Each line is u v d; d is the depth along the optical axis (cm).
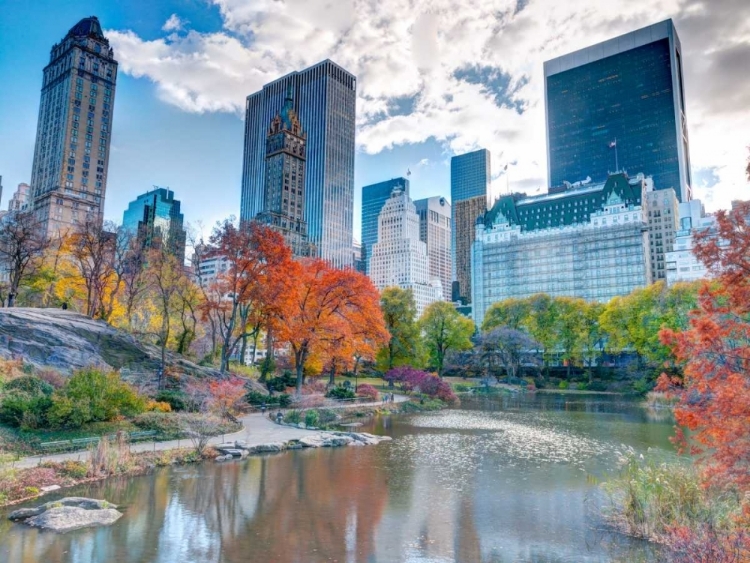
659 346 8544
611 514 2139
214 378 5078
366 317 6397
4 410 3011
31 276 6625
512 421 5356
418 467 3036
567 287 19625
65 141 18850
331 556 1689
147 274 6200
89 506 2084
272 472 2834
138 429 3391
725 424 1360
